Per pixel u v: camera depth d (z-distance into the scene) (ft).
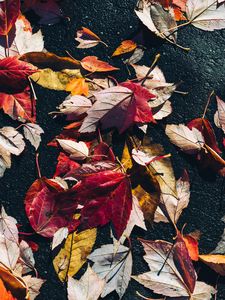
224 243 1.84
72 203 1.74
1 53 1.83
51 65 1.85
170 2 1.93
